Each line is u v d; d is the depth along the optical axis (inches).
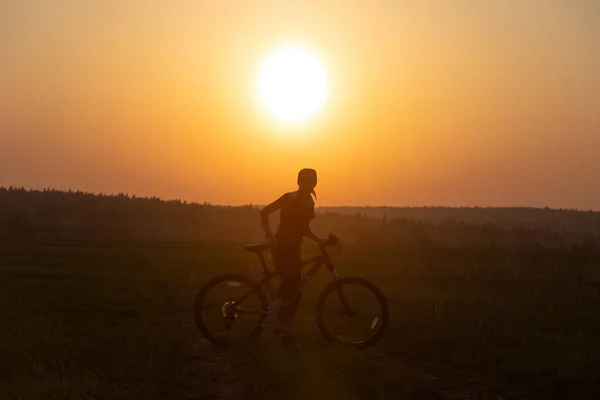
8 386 269.3
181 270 887.7
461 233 4119.1
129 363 323.3
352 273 885.8
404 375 315.6
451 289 729.0
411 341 398.0
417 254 1448.1
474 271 962.1
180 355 358.0
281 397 275.1
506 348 377.1
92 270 864.9
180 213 4045.3
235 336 379.9
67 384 273.7
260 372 315.3
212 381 308.7
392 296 635.5
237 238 3481.8
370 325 392.5
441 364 346.3
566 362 336.8
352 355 354.9
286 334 372.8
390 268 995.3
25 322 423.2
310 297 605.3
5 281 698.8
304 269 898.7
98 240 2187.5
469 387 307.9
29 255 1147.3
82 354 336.2
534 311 553.9
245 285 383.6
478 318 496.1
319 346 374.6
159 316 488.1
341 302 386.6
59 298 562.3
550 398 283.0
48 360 319.9
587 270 1078.4
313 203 382.9
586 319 517.3
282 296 374.9
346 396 273.6
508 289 743.7
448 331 425.4
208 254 1321.4
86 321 447.5
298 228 378.0
